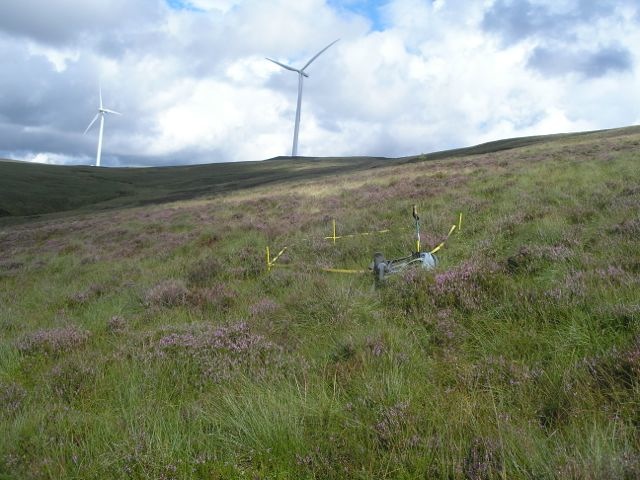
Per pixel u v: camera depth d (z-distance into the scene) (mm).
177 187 100812
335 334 5629
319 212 19734
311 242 13148
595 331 4398
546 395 3627
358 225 14727
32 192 86688
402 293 6566
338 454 3188
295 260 11617
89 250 18828
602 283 5449
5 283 14422
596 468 2598
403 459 3021
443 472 2865
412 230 12297
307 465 3113
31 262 17656
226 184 83500
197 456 3305
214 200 39812
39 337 6715
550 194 13273
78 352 5992
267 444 3365
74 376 4980
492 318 5316
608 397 3438
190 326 6586
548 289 5582
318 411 3723
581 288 5332
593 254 7086
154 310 8281
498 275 6465
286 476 3084
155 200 66250
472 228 11297
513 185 16531
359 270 9492
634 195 10641
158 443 3391
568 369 3744
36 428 3867
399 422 3418
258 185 67562
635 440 2885
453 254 9445
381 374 4234
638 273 5539
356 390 4066
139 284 10836
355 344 5043
